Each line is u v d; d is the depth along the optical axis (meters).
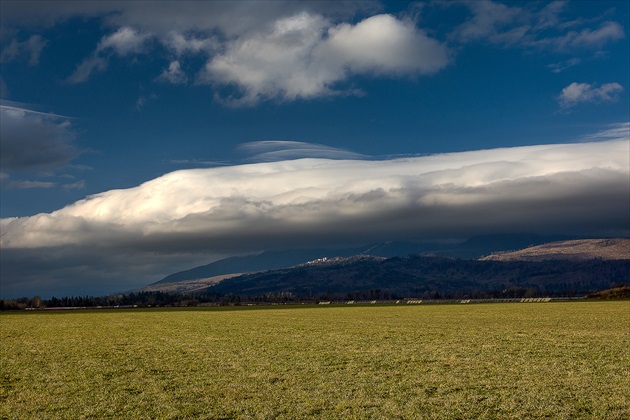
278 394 26.97
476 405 24.22
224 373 33.25
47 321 102.00
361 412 23.33
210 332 65.25
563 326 64.75
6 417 23.42
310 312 124.88
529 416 22.48
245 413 23.47
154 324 85.06
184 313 132.25
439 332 59.00
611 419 21.84
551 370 32.38
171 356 41.75
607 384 28.05
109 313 143.50
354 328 67.56
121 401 25.94
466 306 143.12
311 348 45.25
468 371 32.50
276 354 41.78
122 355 42.97
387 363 36.06
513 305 141.00
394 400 25.41
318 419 22.45
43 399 26.59
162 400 26.05
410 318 88.88
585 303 138.50
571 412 22.88
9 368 36.62
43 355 43.75
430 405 24.36
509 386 27.92
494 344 46.03
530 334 54.59
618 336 51.53
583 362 35.12
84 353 44.75
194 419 22.78
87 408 24.64
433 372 32.38
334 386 28.69
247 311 139.38
